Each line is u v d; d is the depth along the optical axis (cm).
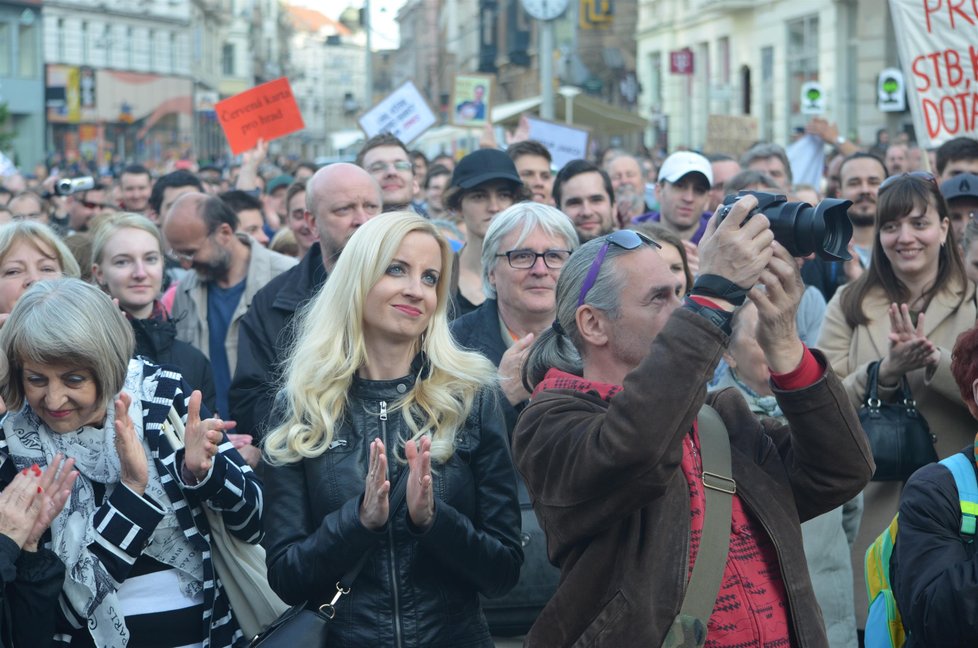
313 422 330
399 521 323
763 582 275
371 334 342
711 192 830
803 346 276
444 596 326
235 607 347
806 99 2186
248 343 518
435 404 334
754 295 270
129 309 529
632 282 280
